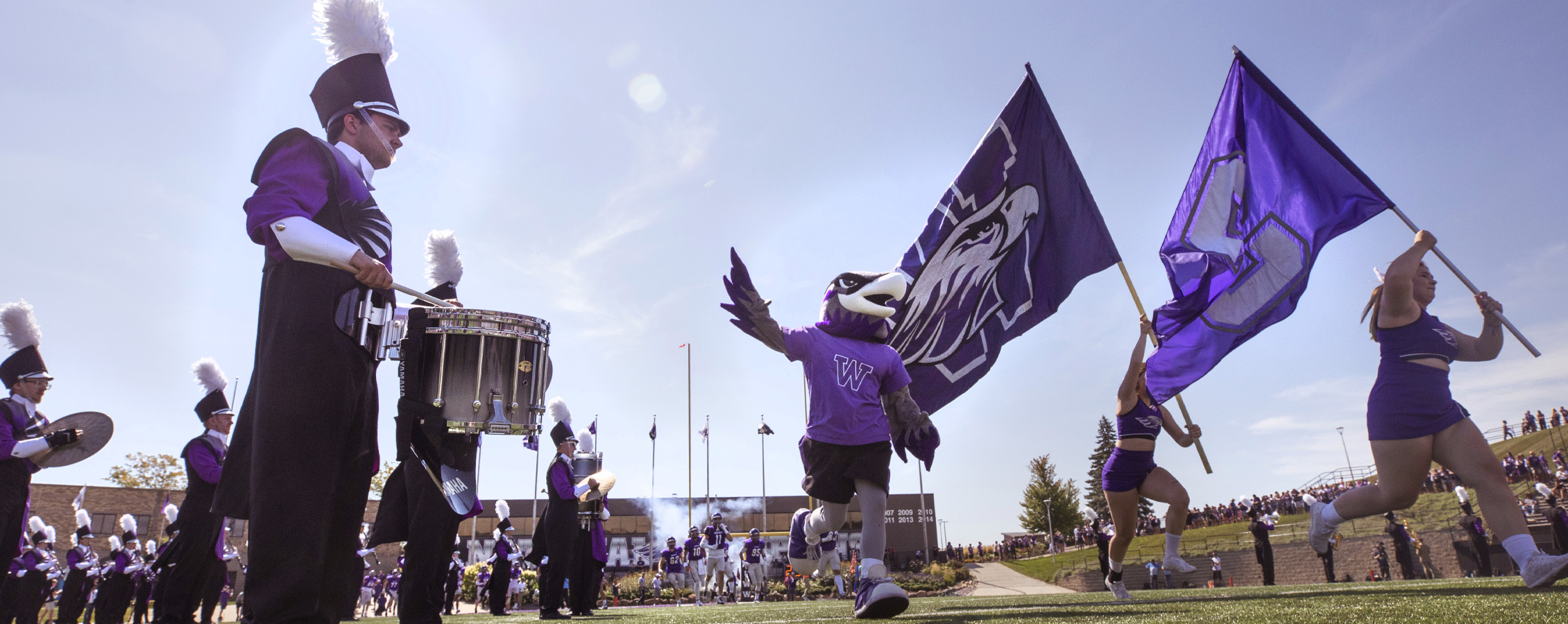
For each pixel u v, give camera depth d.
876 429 4.52
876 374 4.70
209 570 6.79
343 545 2.41
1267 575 17.78
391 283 2.46
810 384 4.69
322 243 2.30
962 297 7.96
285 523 2.12
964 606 6.89
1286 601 4.50
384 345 2.55
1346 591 5.92
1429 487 38.66
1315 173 7.19
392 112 3.05
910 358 7.70
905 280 4.91
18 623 12.79
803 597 34.28
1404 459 4.77
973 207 8.19
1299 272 7.18
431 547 4.90
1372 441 4.94
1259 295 7.41
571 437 10.24
